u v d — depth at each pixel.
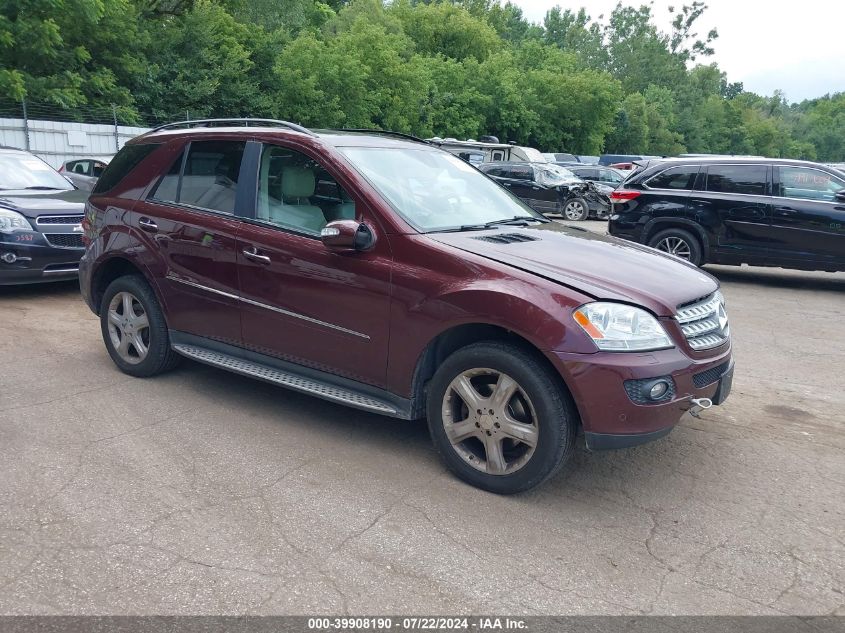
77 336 6.55
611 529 3.47
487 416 3.71
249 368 4.64
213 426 4.57
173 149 5.18
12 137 20.75
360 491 3.77
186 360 5.88
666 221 10.58
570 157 40.25
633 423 3.43
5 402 4.87
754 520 3.59
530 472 3.61
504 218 4.71
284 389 5.30
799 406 5.31
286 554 3.16
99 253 5.43
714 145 96.56
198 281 4.83
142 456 4.11
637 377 3.39
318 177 4.35
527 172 22.75
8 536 3.23
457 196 4.66
